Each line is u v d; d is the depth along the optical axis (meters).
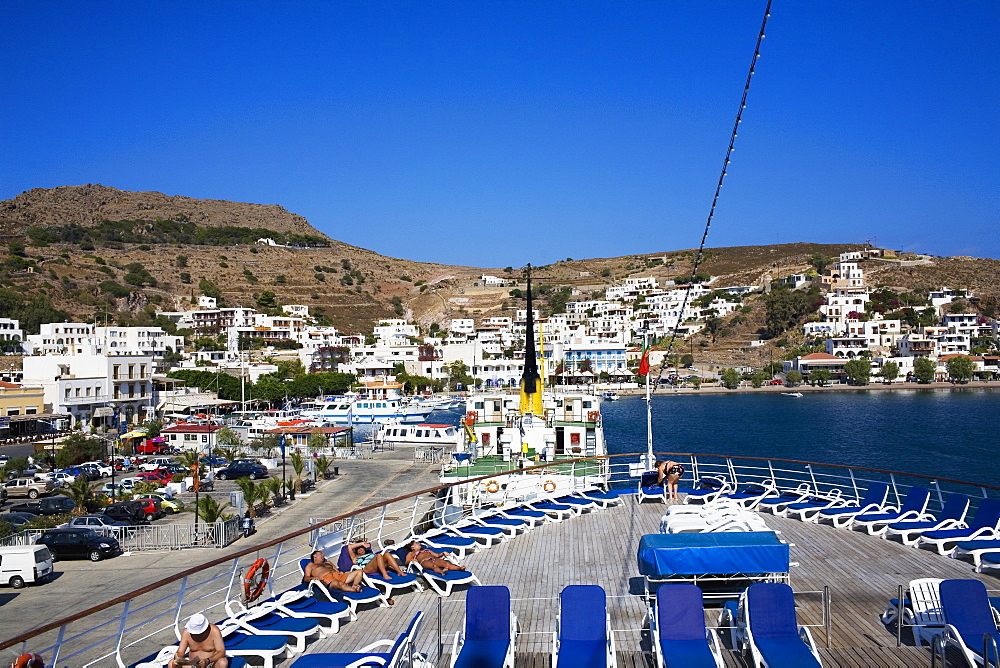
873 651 12.59
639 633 13.91
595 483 34.22
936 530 19.17
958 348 198.38
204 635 11.53
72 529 36.19
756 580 14.75
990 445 89.94
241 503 43.09
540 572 18.08
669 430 108.44
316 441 80.56
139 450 83.25
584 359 193.00
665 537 15.12
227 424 105.56
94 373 103.19
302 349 199.00
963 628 12.02
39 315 191.25
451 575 16.48
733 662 12.29
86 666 12.00
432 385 176.25
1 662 12.27
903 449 87.69
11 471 62.41
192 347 195.75
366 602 15.50
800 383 183.88
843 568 17.56
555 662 11.55
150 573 32.97
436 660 12.85
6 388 86.75
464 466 36.56
